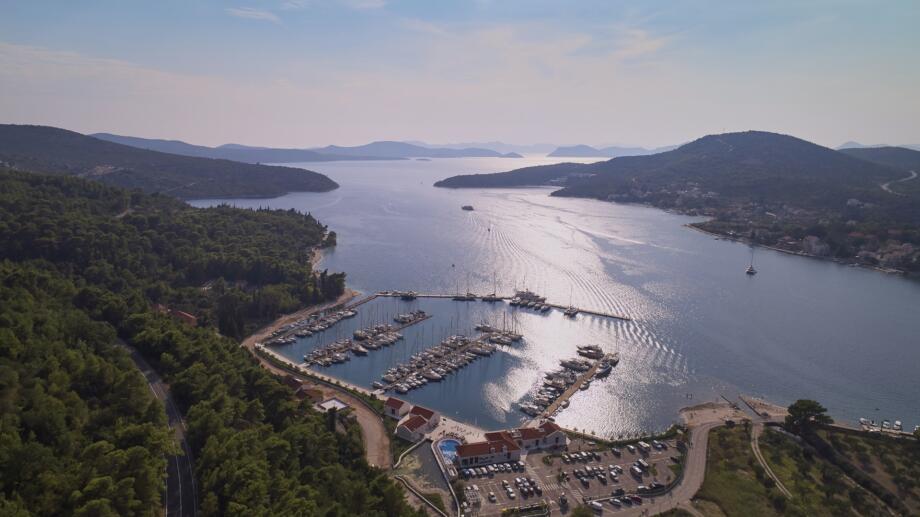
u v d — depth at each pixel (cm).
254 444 12925
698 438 18450
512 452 17088
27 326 15025
